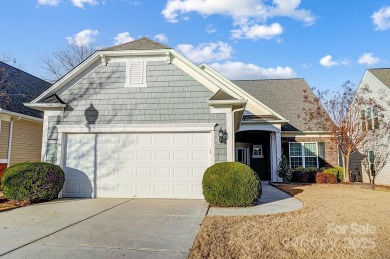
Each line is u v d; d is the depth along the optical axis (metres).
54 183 8.75
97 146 9.66
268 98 20.19
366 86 18.62
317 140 17.86
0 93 12.00
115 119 9.66
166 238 4.95
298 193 11.20
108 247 4.48
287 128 18.03
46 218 6.47
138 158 9.52
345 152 16.45
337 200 9.38
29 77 17.20
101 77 9.92
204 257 4.06
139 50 9.75
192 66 9.59
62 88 9.90
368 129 17.80
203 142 9.39
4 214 6.89
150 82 9.80
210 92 9.58
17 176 8.41
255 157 19.56
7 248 4.44
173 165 9.39
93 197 9.39
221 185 7.87
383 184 16.64
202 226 5.75
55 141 9.64
